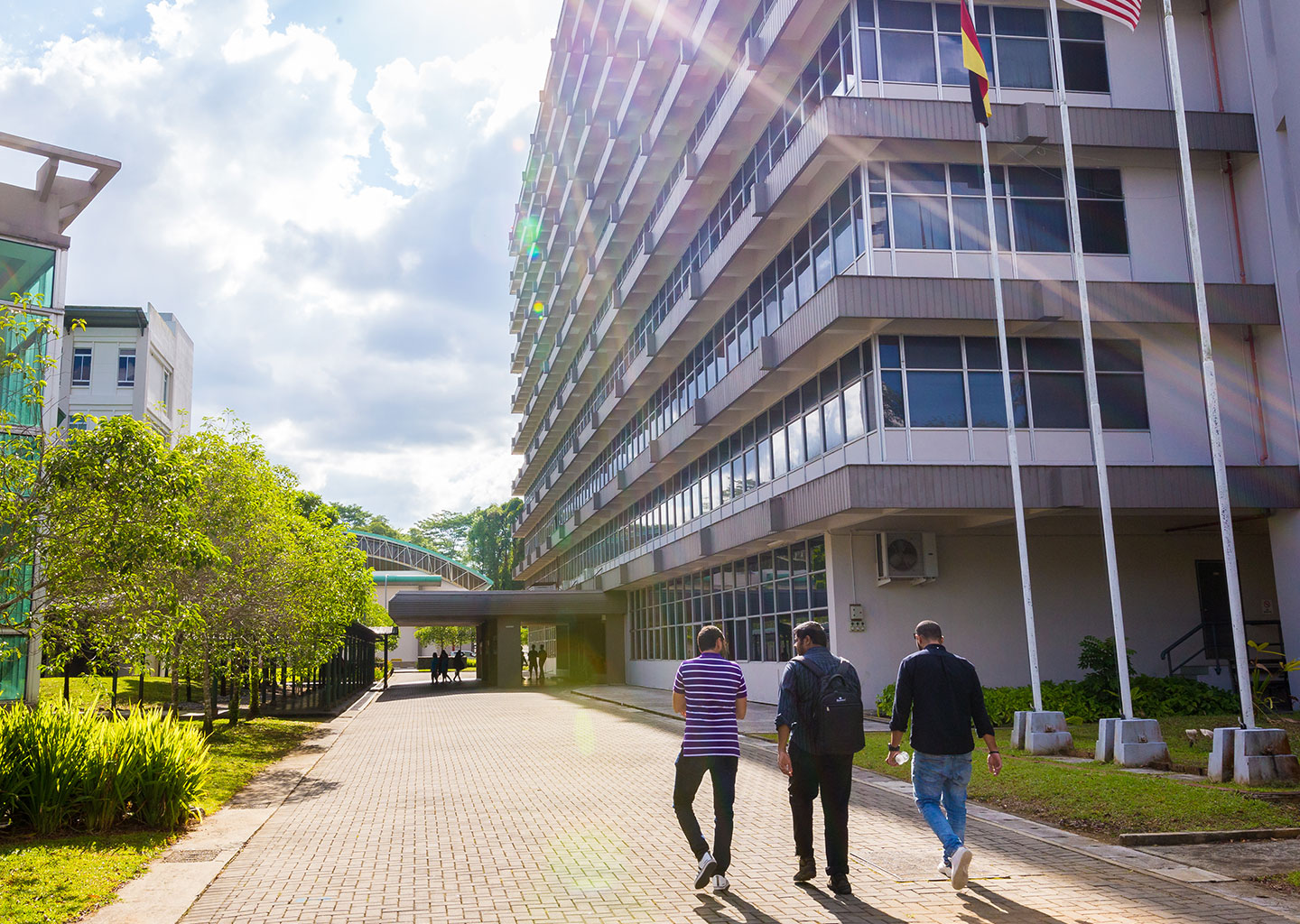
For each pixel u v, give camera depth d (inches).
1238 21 893.2
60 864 302.8
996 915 252.1
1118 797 400.2
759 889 282.7
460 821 402.0
